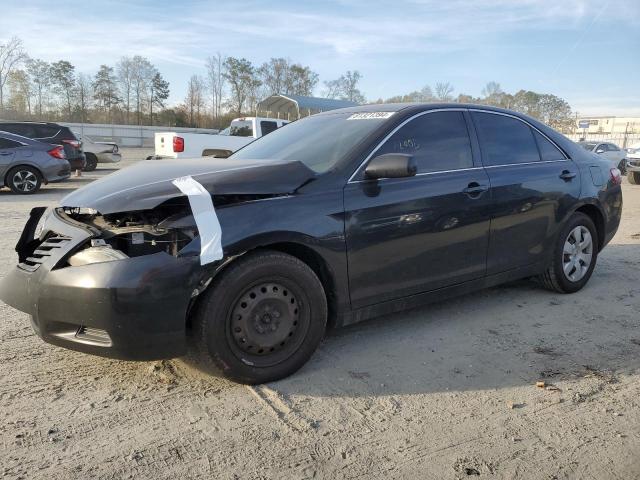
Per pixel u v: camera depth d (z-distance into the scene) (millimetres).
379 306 3678
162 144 13742
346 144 3740
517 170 4469
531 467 2498
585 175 5047
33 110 66062
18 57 63938
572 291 5082
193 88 68875
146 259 2826
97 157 21672
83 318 2824
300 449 2605
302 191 3309
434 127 4074
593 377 3396
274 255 3137
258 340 3141
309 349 3348
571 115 59906
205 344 3002
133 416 2859
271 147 4242
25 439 2629
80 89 67250
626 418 2918
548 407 3029
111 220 3111
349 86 56938
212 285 2988
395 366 3521
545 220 4652
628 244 7453
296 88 69438
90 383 3207
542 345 3896
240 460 2514
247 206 3092
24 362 3459
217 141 13766
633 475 2455
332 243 3334
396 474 2438
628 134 56219
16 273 3174
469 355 3711
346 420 2871
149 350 2861
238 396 3088
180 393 3109
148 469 2432
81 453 2533
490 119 4504
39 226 3365
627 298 4984
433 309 4637
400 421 2869
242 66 67938
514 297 4980
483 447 2648
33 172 12688
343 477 2410
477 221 4102
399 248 3666
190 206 2928
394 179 3688
